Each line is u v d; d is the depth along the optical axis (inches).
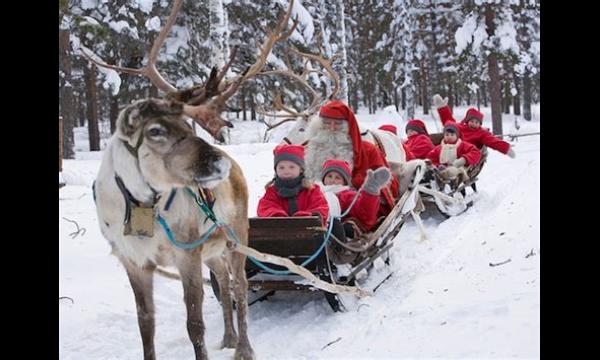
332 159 301.1
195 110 158.9
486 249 281.0
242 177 209.0
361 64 1614.2
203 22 734.5
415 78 1433.3
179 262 174.2
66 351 205.8
